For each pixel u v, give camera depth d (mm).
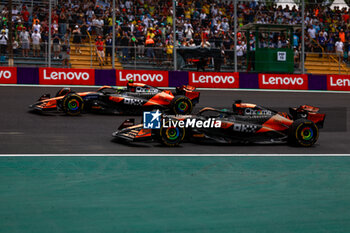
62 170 22812
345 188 21109
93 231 14984
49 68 60969
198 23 71750
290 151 29922
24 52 63469
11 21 61344
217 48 67312
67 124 36000
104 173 22406
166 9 72000
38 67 61531
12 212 16578
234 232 15289
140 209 17266
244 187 20734
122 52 66188
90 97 40250
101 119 38562
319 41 75750
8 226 15242
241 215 16984
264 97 57438
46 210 16875
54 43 63562
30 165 23672
